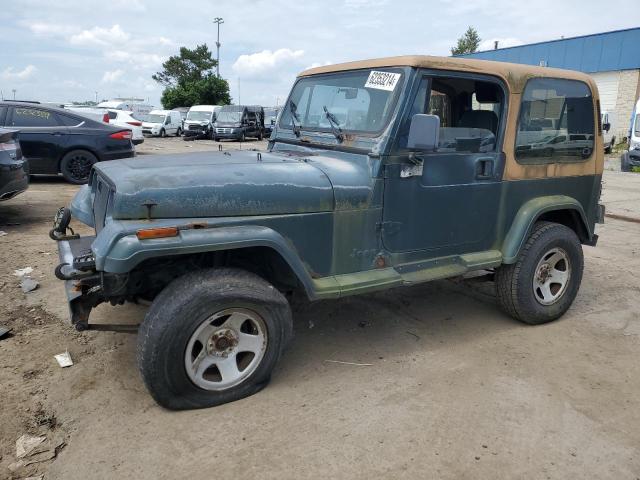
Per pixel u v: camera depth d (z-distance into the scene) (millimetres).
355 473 2543
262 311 2996
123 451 2650
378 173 3322
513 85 3742
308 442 2752
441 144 3529
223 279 2879
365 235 3385
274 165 3262
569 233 4246
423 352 3779
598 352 3852
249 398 3123
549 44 26391
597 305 4785
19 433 2764
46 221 7211
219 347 2965
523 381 3412
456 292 4992
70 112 10141
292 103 4246
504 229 3992
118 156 10352
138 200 2752
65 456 2607
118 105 32656
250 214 2992
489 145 3777
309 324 4188
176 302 2746
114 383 3250
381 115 3402
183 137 29844
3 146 6508
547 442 2809
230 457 2629
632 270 5855
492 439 2820
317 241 3225
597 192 4551
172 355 2766
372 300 4715
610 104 24703
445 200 3631
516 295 4102
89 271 2887
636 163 16266
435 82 3521
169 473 2514
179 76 67250
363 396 3189
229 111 29141
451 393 3250
